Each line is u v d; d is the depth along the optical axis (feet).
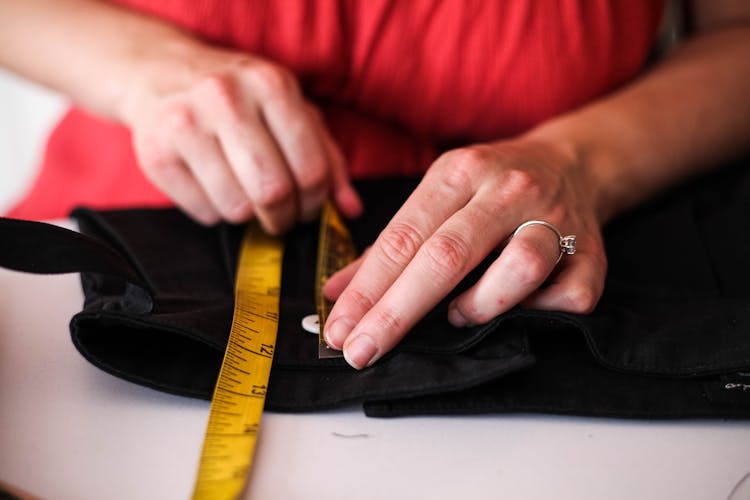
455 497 2.39
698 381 2.88
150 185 5.27
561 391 2.81
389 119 4.94
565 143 4.00
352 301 2.99
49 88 4.94
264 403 2.72
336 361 2.92
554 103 4.83
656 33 5.10
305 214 4.11
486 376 2.64
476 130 4.96
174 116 3.86
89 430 2.62
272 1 4.55
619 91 4.73
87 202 5.56
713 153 4.46
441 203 3.19
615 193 4.04
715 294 3.52
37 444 2.54
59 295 3.57
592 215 3.60
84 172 5.78
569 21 4.61
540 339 3.12
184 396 2.80
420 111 4.83
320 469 2.48
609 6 4.68
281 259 3.83
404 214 3.19
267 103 3.88
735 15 5.74
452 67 4.64
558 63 4.68
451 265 2.91
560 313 2.92
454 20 4.49
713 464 2.57
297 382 2.84
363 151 4.99
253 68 3.99
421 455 2.56
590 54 4.74
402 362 2.86
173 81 4.20
